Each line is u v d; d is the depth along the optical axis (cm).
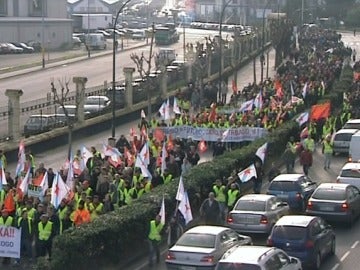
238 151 4194
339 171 4681
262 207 3138
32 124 5459
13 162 4922
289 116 5559
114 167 3725
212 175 3634
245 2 19250
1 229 2778
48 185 3416
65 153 5244
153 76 7588
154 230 2809
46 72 9644
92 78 8988
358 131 5053
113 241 2745
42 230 2792
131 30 16400
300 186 3566
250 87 7075
